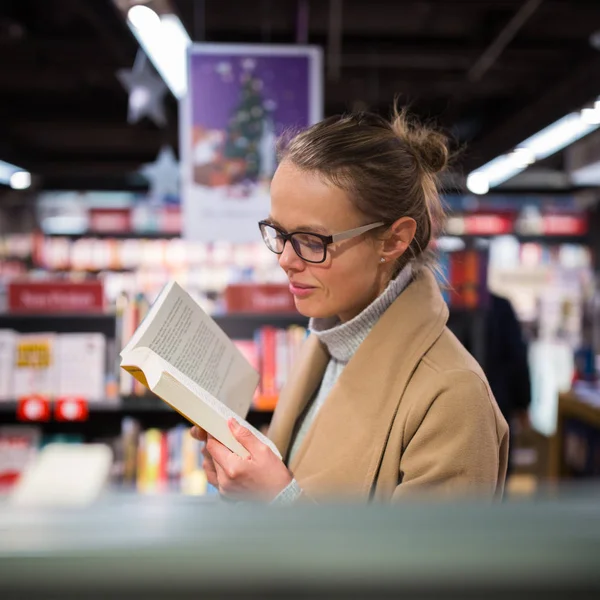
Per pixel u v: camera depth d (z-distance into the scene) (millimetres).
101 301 3566
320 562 323
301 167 980
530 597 326
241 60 4008
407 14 5551
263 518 341
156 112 4961
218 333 1200
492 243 10180
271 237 1098
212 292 8586
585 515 341
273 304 3609
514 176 11117
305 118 4039
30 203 11570
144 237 9938
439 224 1181
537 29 5730
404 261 1097
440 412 958
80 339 3266
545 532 329
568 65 6133
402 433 1004
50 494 398
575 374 4473
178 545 321
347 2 5285
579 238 10305
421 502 361
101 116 8711
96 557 317
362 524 335
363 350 1069
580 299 9227
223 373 1179
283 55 4012
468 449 935
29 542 318
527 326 9805
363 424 1037
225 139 4027
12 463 3305
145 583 320
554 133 7008
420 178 1073
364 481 1013
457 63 6320
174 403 895
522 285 9930
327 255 989
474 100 8320
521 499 363
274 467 923
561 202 11531
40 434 3420
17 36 5582
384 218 1001
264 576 323
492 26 5531
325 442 1068
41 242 9305
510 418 3793
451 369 995
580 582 324
